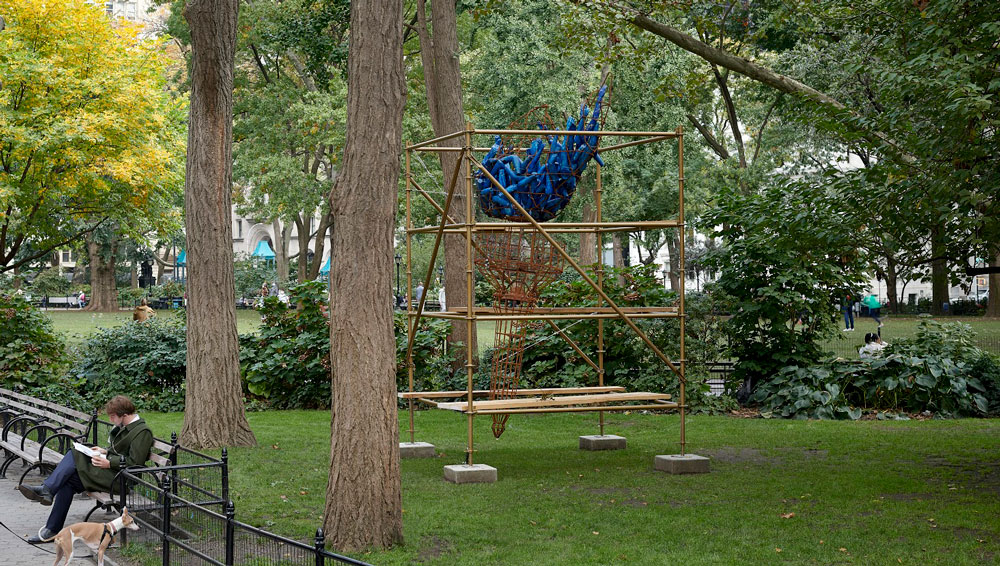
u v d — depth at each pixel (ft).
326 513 24.77
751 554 23.45
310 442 43.04
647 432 47.24
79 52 90.48
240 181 141.28
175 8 132.05
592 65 110.52
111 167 90.17
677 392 54.08
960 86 28.43
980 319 125.18
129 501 25.93
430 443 43.93
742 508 28.89
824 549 23.84
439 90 62.49
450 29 62.54
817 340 58.08
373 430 24.45
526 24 107.45
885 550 23.63
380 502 24.39
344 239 24.68
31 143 83.51
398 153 25.26
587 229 38.09
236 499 30.50
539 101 105.09
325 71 114.83
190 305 42.11
